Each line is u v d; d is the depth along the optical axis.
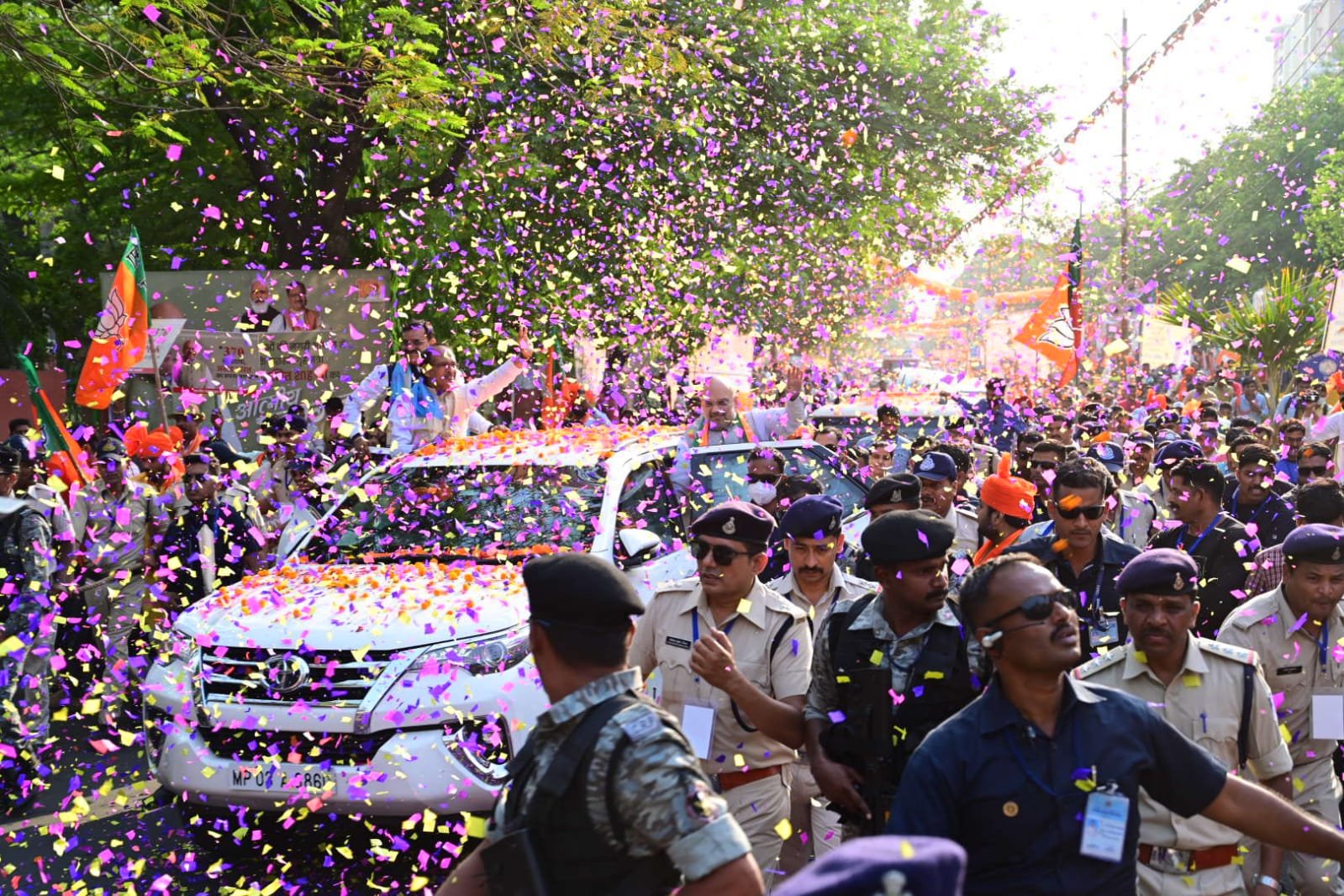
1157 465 8.69
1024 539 5.79
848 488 8.71
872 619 3.93
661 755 2.42
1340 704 4.51
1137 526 8.12
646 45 14.49
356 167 17.31
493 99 13.59
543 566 2.58
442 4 14.30
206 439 11.81
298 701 5.84
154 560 8.85
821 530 5.00
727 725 4.46
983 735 2.68
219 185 18.41
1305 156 32.75
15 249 23.84
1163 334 20.91
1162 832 3.88
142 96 14.91
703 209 17.70
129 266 10.98
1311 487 6.19
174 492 9.46
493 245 17.19
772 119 20.11
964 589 2.79
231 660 6.01
